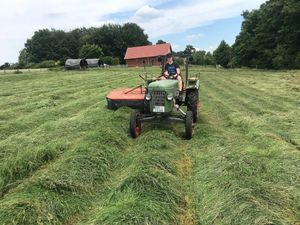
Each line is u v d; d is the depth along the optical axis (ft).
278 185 20.30
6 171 22.97
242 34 232.94
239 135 32.60
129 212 17.24
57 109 46.14
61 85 91.50
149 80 35.50
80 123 35.35
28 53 413.18
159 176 20.92
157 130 31.71
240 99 57.11
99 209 19.12
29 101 56.65
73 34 417.90
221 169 22.29
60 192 20.01
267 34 205.67
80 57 333.42
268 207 17.66
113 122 33.99
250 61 228.63
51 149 26.16
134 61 291.99
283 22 195.21
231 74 138.31
